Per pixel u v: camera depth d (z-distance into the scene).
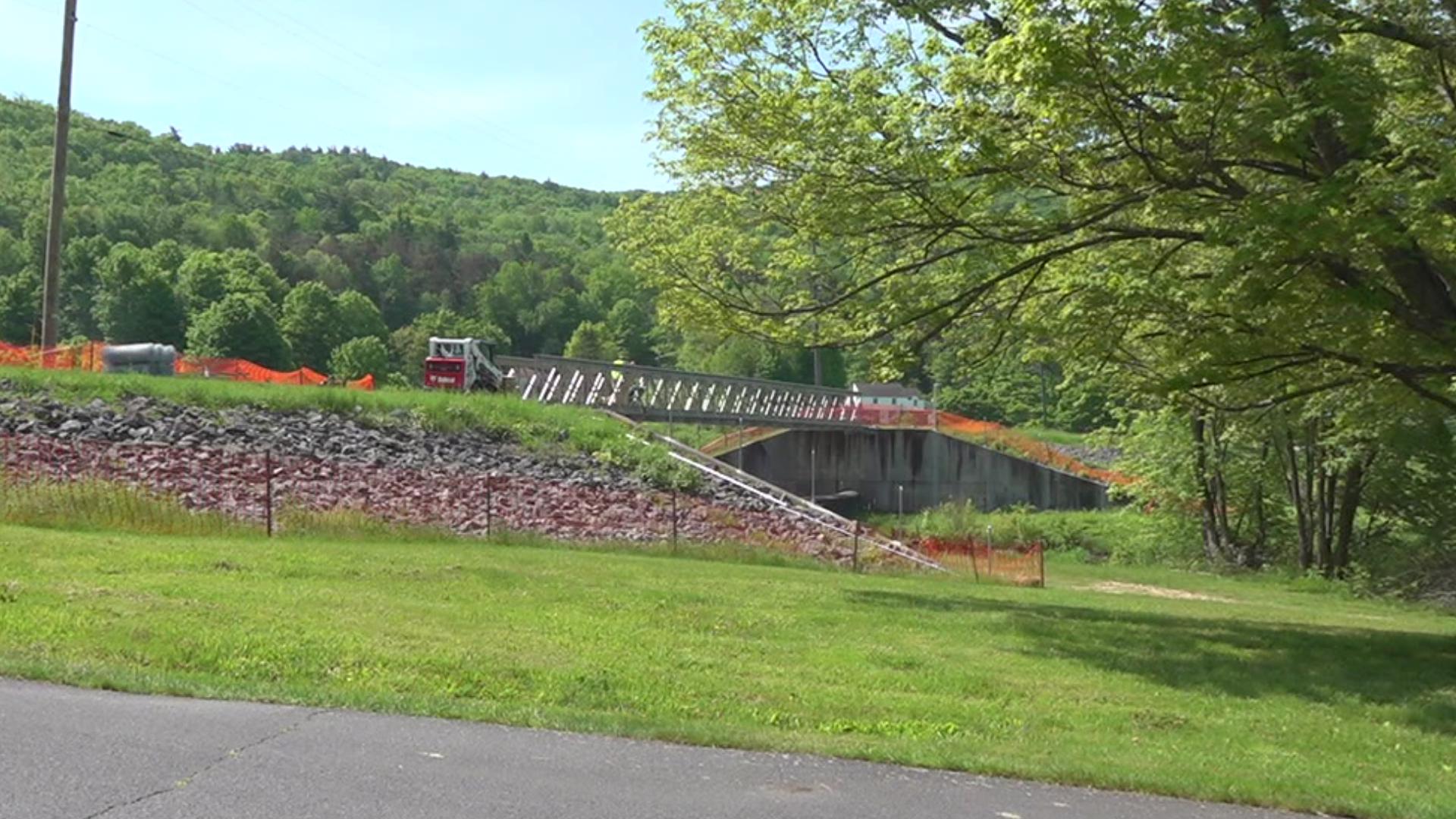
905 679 13.18
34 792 6.70
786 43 18.38
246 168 180.12
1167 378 17.50
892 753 8.91
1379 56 16.64
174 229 129.12
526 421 38.50
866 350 22.16
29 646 10.55
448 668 11.26
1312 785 9.33
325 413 34.56
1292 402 21.81
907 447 66.81
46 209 106.25
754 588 20.69
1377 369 16.78
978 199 16.36
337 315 109.44
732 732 9.20
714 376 57.06
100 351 40.88
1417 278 15.25
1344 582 42.09
